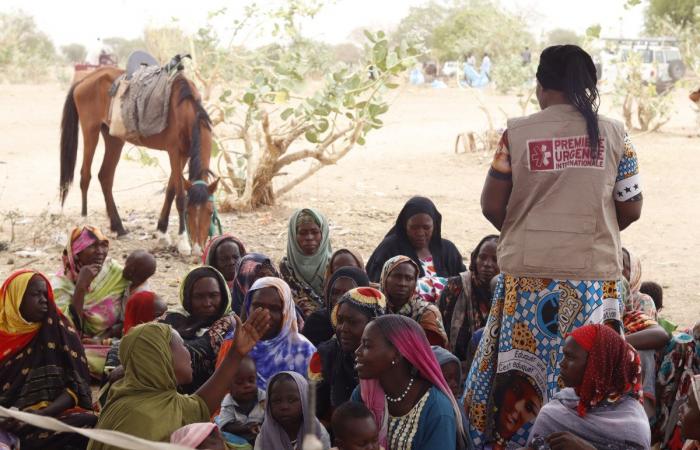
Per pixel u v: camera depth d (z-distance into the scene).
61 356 5.50
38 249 10.70
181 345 4.57
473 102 32.97
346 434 4.06
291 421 4.61
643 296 5.89
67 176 12.76
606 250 4.32
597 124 4.26
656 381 5.35
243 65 14.17
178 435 4.15
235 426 5.06
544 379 4.45
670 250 11.01
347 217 12.65
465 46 38.09
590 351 4.04
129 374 4.47
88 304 6.95
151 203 14.10
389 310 5.56
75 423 5.41
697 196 14.41
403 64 11.66
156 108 11.35
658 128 22.00
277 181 15.62
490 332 4.62
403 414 4.34
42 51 48.25
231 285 7.04
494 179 4.46
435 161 18.55
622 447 4.02
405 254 6.73
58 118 26.41
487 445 4.70
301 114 12.52
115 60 25.30
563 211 4.29
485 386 4.64
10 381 5.43
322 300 6.94
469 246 11.01
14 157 18.91
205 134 11.01
